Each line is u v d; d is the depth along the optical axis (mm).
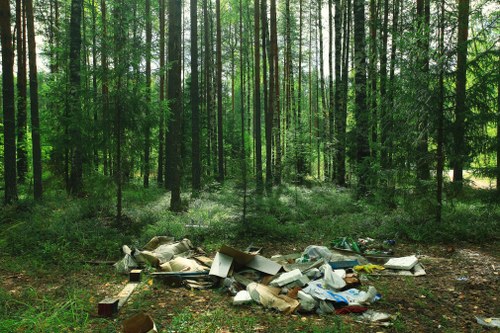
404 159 8938
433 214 8695
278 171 18172
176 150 10945
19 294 5207
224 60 28938
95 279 5945
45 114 13180
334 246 7457
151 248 7422
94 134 8820
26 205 10617
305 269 5816
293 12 25156
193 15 14203
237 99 41312
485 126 8547
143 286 5570
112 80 8758
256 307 4676
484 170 8422
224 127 30172
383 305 4711
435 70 8422
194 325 4141
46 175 14625
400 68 8883
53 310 4582
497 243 7543
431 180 8812
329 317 4340
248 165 9492
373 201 10844
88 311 4664
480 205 9523
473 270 5945
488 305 4652
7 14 10953
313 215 10492
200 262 6508
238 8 25484
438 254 6988
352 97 16609
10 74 11070
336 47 17531
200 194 13266
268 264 5926
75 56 11422
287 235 8609
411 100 8609
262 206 10031
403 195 9016
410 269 6047
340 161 17281
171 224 8891
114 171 9062
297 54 29359
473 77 8875
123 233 8422
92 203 9719
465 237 7914
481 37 8445
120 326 4211
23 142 16625
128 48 8484
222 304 4848
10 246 7484
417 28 9148
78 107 8938
